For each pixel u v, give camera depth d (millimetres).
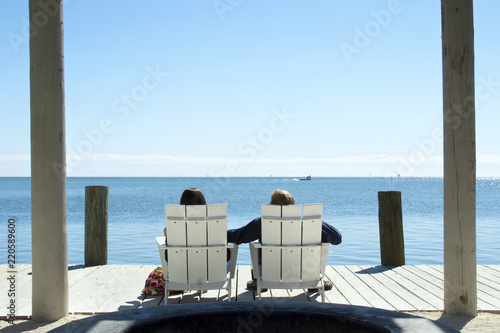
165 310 2219
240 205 27516
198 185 77188
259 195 42531
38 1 4031
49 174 4094
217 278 4617
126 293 5199
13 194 46938
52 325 4012
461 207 4238
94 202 6812
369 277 5941
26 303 4715
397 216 6688
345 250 9328
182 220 4488
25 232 13367
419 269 6434
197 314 2188
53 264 4152
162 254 4742
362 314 2135
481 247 9758
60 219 4176
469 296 4266
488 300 4797
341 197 36500
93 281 5770
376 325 1986
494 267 6594
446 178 4309
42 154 4074
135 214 20203
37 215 4121
